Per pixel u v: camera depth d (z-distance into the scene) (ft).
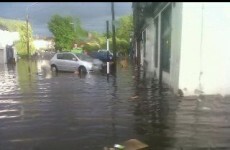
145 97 43.93
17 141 25.00
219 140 24.52
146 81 64.44
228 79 43.14
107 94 47.52
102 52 129.49
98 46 224.53
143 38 109.19
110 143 24.22
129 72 88.12
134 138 25.31
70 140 25.11
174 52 47.29
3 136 26.37
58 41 255.29
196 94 43.42
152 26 80.07
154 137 25.44
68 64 89.56
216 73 43.16
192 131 26.94
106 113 34.42
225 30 42.63
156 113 33.91
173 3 47.85
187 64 43.01
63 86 57.98
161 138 25.14
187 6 42.06
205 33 42.52
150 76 75.36
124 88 54.03
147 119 31.35
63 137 25.90
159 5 60.03
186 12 42.09
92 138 25.52
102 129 28.09
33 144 24.26
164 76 60.29
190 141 24.31
